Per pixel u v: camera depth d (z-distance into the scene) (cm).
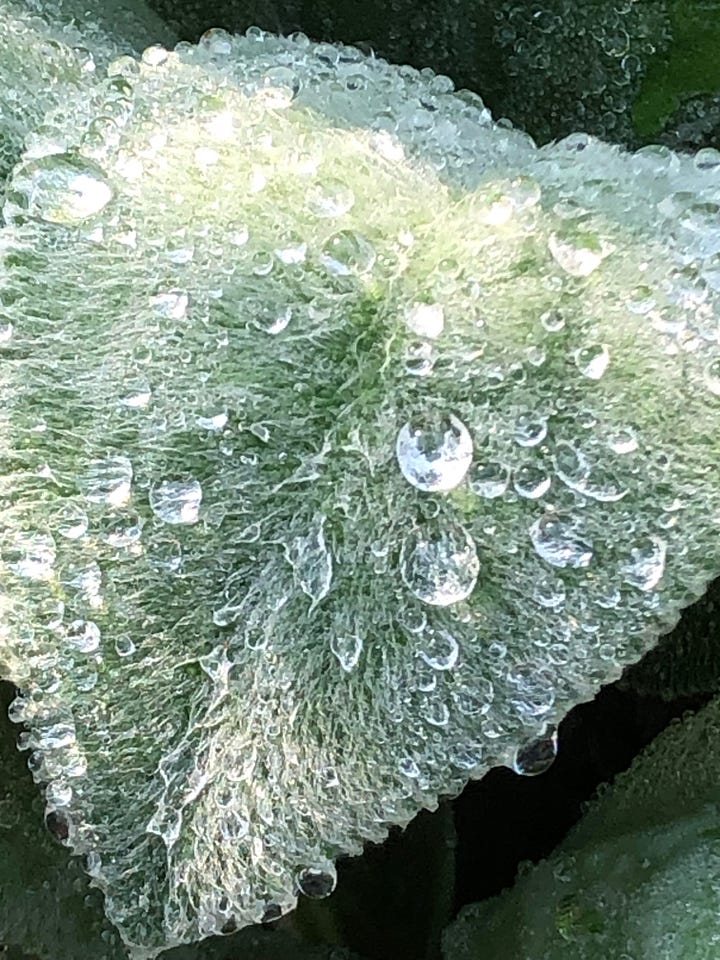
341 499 8
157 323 8
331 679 8
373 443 8
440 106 9
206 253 8
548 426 8
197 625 9
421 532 8
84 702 9
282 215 8
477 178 8
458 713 8
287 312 8
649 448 8
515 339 8
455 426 8
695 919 9
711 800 9
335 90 9
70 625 9
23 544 8
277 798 8
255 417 8
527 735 8
